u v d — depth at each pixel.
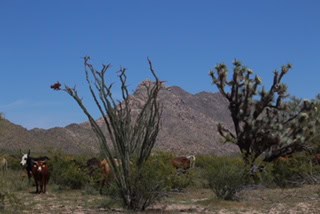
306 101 29.00
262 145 28.92
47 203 18.94
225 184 20.14
